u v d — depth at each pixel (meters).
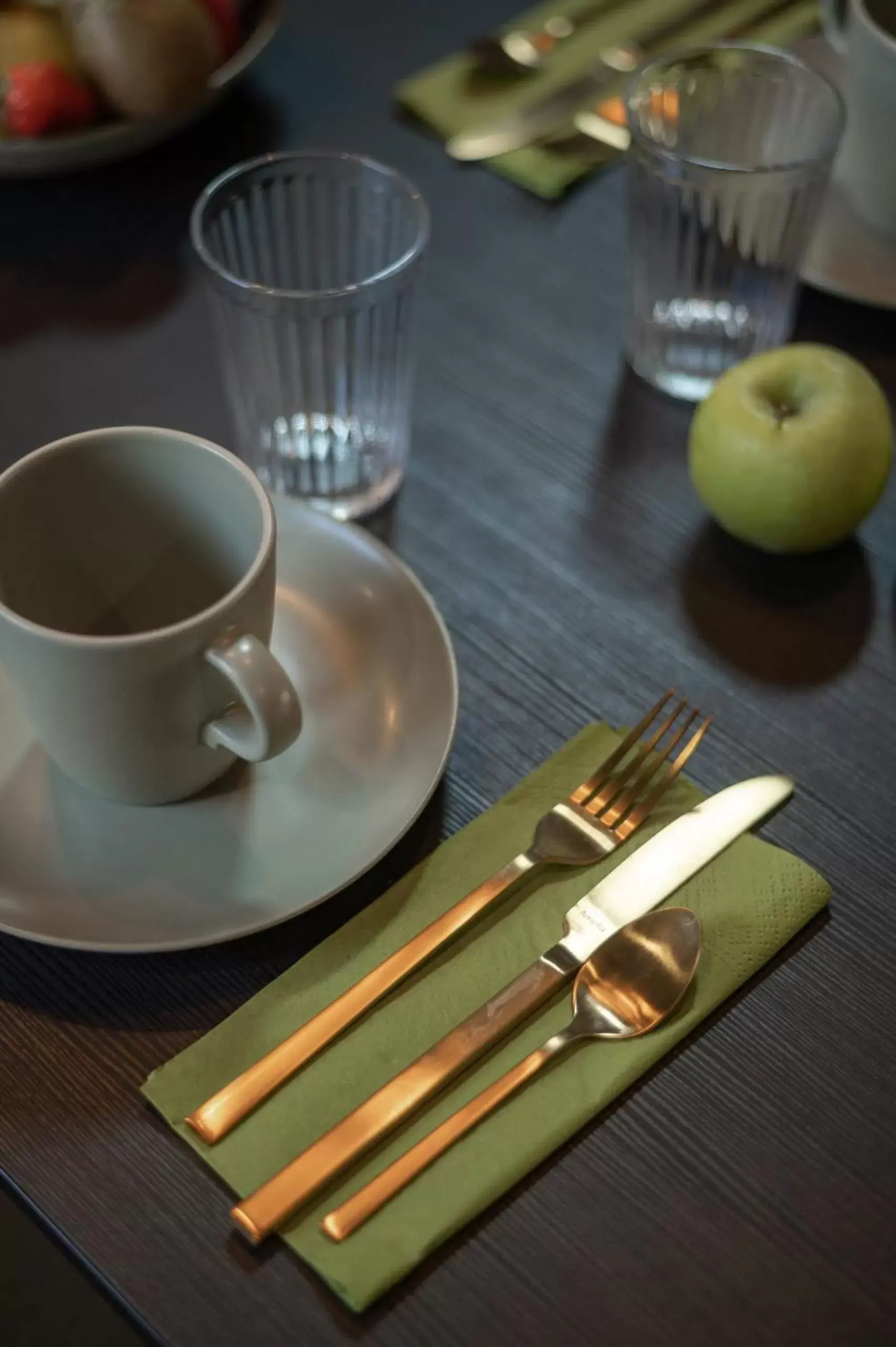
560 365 0.75
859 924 0.52
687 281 0.75
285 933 0.51
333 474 0.68
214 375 0.74
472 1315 0.42
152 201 0.83
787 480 0.60
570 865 0.52
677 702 0.60
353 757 0.54
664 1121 0.47
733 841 0.53
